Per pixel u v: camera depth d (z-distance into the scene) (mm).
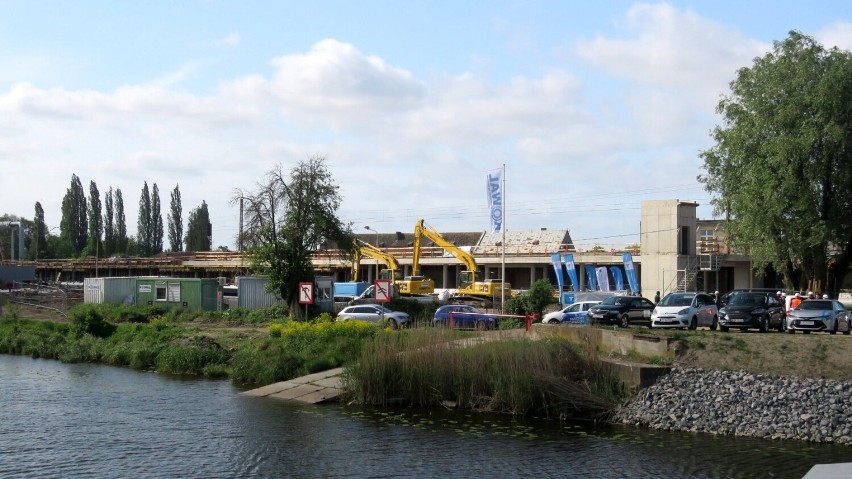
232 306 60688
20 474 18594
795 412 22797
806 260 51719
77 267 110938
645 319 38219
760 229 50000
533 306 48344
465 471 18734
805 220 49312
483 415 24938
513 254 83875
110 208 122000
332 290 54594
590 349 26391
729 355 26688
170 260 106250
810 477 13047
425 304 53062
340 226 53312
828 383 24016
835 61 49625
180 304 59438
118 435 22422
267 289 52188
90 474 18609
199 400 27938
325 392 27891
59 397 28656
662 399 24422
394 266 74125
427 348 26906
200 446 21156
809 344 26656
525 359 25562
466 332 29672
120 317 54750
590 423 23922
